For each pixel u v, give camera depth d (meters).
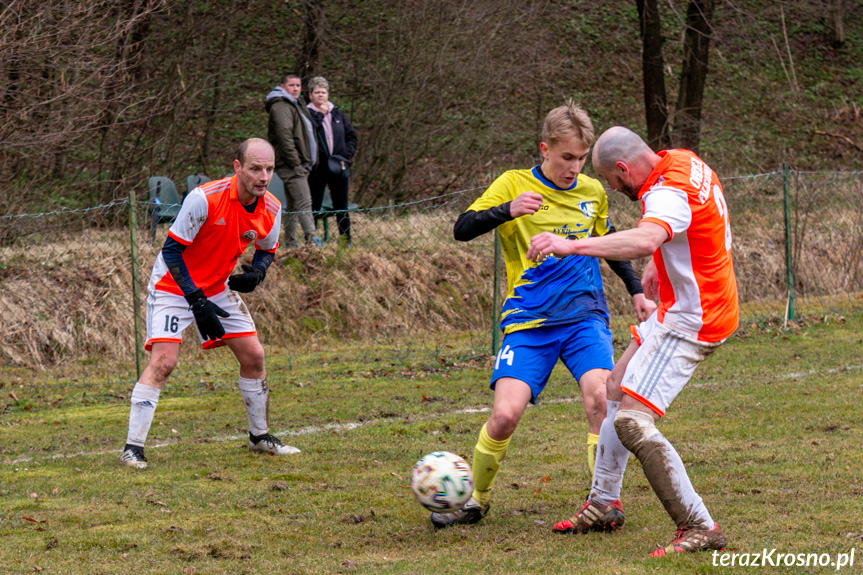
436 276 42.56
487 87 61.06
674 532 14.21
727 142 83.56
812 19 100.31
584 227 15.59
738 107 90.38
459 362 34.56
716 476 17.73
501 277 43.59
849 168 82.69
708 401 25.61
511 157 63.53
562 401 26.77
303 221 41.41
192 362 35.69
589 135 15.12
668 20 100.88
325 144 42.81
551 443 21.30
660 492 12.98
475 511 15.12
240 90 63.06
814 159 83.56
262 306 38.94
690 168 12.78
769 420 22.88
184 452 21.31
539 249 11.86
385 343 39.12
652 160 13.05
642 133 85.31
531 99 67.25
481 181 61.12
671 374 12.95
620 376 13.73
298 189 40.88
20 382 32.28
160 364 20.33
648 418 13.07
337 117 43.38
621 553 13.24
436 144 61.25
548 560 12.99
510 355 15.20
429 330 41.06
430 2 58.53
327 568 12.95
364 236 43.78
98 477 18.88
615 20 98.00
